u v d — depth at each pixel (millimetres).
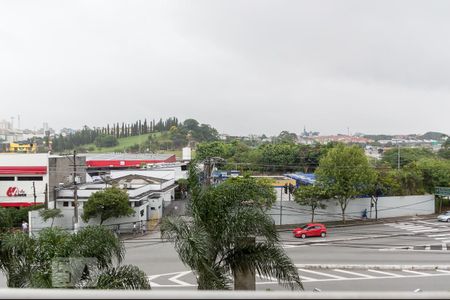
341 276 20234
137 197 34125
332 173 35688
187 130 173625
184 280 19625
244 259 10969
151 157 85188
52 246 11078
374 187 39062
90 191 35938
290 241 29562
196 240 10234
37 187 40625
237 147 88188
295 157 72438
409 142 185000
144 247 27156
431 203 43531
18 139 194875
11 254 10992
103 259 10820
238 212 11352
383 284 18797
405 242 29203
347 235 31969
